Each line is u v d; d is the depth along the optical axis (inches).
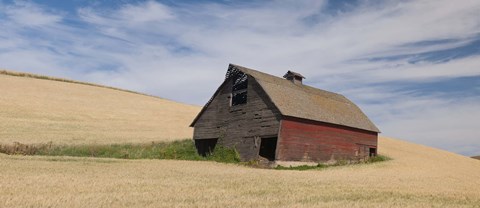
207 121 1774.1
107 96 3056.1
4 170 829.8
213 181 834.2
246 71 1630.2
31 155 1363.2
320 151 1553.9
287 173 1143.6
